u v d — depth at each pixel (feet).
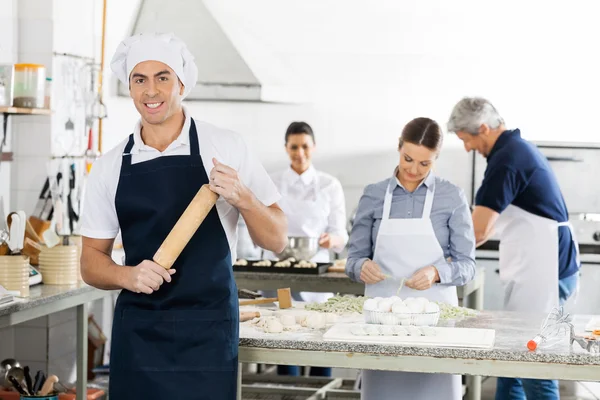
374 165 22.75
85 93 18.65
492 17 22.21
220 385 9.37
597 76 21.98
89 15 19.11
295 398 16.93
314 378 18.20
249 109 23.04
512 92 22.31
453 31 22.36
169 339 9.36
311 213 19.21
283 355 9.89
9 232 13.17
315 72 22.76
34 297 12.66
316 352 9.80
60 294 13.12
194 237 9.48
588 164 21.07
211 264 9.47
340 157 22.86
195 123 9.72
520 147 15.19
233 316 9.53
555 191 15.39
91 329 19.30
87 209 9.78
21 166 17.20
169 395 9.29
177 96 9.42
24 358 16.97
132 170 9.52
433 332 9.93
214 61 22.71
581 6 21.91
